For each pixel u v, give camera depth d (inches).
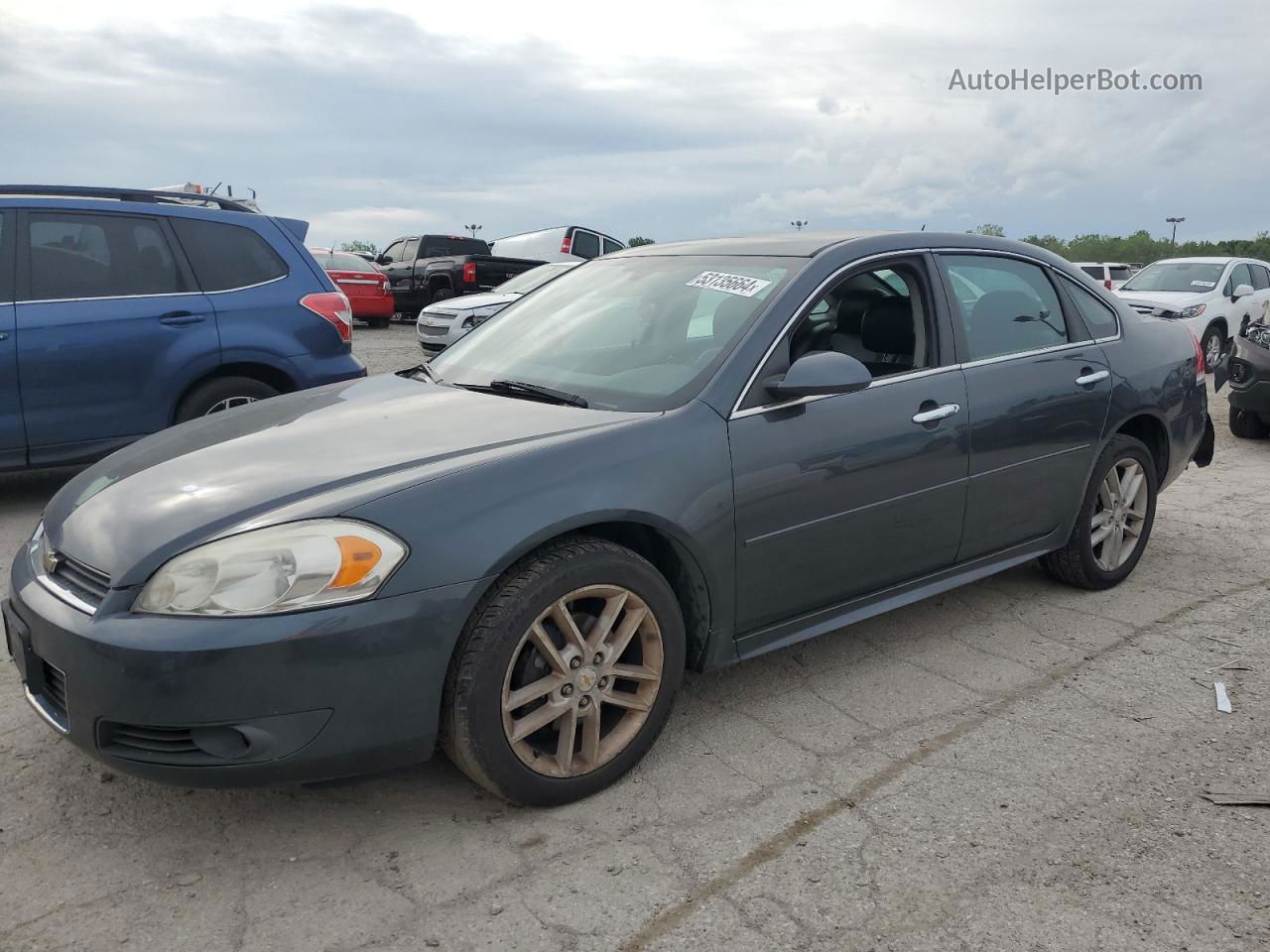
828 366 117.3
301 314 238.2
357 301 761.6
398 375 152.1
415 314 856.9
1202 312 549.3
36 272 210.1
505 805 107.3
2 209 208.2
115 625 90.7
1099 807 106.9
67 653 93.1
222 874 95.2
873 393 132.2
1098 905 90.4
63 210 214.4
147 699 88.7
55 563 103.7
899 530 135.9
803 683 138.3
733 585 118.7
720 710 129.9
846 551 130.2
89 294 214.4
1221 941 85.9
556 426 113.2
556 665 103.1
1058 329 163.6
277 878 94.6
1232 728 125.3
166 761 91.0
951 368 142.5
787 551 123.2
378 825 103.4
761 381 121.7
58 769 113.6
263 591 89.9
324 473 103.2
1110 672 142.4
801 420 123.1
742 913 89.3
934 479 138.2
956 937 86.2
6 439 206.7
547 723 103.4
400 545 94.0
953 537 144.7
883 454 130.8
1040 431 153.2
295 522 93.8
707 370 121.4
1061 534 165.2
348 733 92.6
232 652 87.9
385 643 92.5
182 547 93.7
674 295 139.4
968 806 106.9
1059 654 149.3
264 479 103.1
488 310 468.8
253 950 84.6
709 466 114.3
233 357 228.5
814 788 110.6
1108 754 118.7
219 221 232.7
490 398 128.3
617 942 85.7
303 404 135.5
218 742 90.2
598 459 107.0
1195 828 103.0
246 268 234.2
